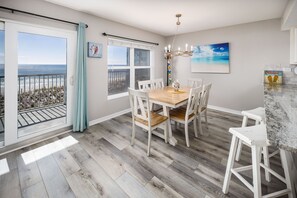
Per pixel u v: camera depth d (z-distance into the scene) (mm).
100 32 3260
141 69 4926
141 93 2039
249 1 2471
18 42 2213
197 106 2664
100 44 3264
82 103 2871
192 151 2266
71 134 2793
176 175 1766
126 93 4207
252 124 3268
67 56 2791
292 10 1949
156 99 2430
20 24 2197
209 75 4402
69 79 2861
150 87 3871
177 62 5082
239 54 3832
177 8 2775
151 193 1515
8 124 2211
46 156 2109
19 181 1654
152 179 1702
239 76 3893
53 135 2730
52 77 4164
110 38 3465
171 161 2025
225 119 3602
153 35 4719
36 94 3949
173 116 2541
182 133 2873
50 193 1508
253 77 3691
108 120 3564
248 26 3637
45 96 4113
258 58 3582
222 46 4039
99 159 2057
